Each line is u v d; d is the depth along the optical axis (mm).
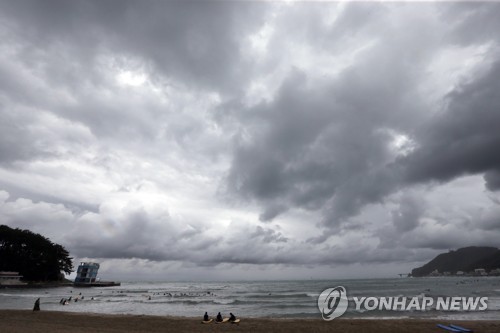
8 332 19984
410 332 21594
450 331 21500
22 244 117625
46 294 76375
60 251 131375
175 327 23891
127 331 21656
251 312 39062
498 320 26672
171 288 135500
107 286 142250
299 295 70562
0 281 101250
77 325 24453
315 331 22406
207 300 61406
